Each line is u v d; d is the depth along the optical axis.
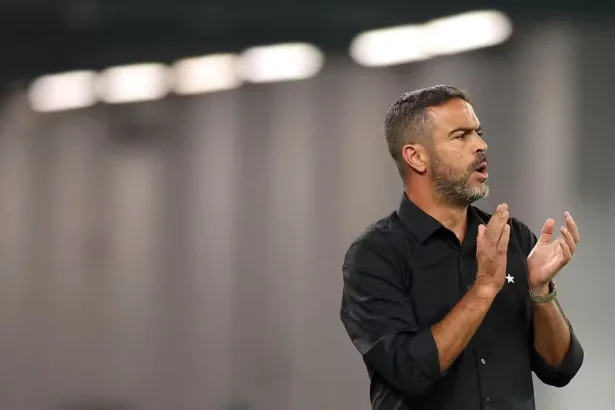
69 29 17.66
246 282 20.98
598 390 13.84
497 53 15.66
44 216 24.69
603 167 14.45
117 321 23.38
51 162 24.47
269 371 20.34
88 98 23.27
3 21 17.52
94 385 23.14
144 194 23.05
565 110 14.76
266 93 20.34
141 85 22.17
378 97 17.98
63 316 24.16
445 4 15.29
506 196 15.46
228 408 20.66
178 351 22.16
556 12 14.61
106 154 23.55
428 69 16.84
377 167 18.33
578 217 14.54
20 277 25.03
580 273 14.15
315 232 19.77
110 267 23.72
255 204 20.97
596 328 14.02
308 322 19.78
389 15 16.12
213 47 17.86
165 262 22.70
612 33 14.45
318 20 16.75
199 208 22.09
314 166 19.64
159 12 16.84
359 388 18.42
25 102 23.98
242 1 16.36
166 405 21.91
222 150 21.44
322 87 19.08
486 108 15.83
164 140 22.56
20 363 24.33
